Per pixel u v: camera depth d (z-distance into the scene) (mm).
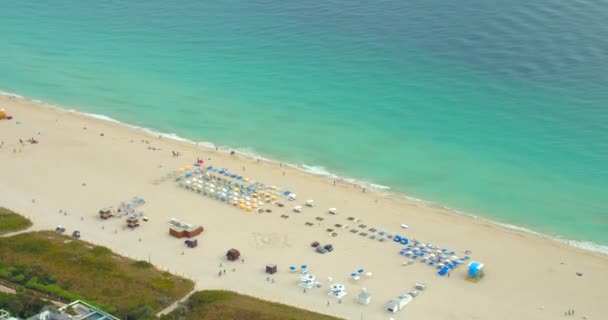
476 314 122062
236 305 118250
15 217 147375
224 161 179000
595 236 149000
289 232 147000
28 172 170750
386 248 142375
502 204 160500
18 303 112000
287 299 124125
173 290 123375
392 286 129375
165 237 143750
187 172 172250
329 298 125000
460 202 161875
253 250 139875
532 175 170625
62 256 132000
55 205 155375
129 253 137125
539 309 124438
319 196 162625
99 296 120375
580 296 128750
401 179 171250
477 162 176750
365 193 165250
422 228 150625
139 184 166125
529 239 147875
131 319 113312
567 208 158375
